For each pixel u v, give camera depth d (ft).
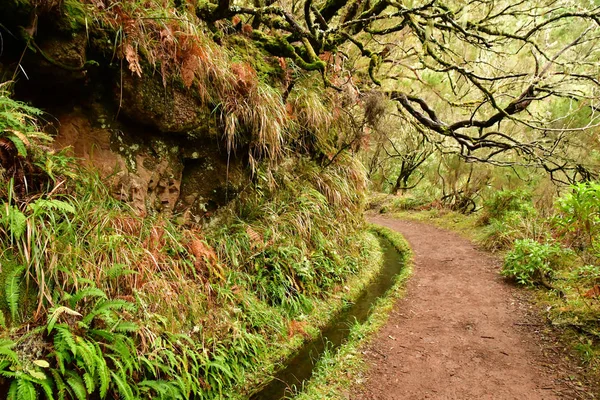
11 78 9.15
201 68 12.73
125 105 11.59
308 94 19.65
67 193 9.47
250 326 12.76
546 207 28.45
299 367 12.57
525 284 18.29
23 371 6.58
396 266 23.89
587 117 22.94
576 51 23.11
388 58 25.38
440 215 39.22
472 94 31.09
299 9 21.66
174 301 10.36
